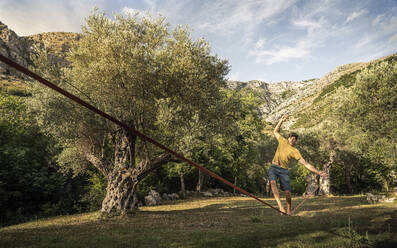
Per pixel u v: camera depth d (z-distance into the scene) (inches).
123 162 444.5
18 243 198.7
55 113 403.9
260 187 1665.8
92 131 451.8
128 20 457.4
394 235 167.8
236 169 1259.8
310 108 7386.8
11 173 461.7
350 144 864.9
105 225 307.7
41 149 604.7
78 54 457.1
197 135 419.2
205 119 460.1
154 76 425.1
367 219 263.0
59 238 218.7
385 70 741.9
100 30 442.6
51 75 408.5
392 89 685.9
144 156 473.1
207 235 203.6
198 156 1027.9
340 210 387.5
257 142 1258.0
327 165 981.8
